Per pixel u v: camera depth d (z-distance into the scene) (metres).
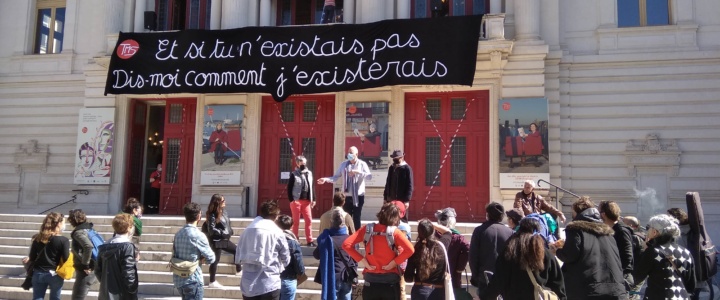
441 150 15.78
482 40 14.77
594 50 15.76
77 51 18.98
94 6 19.02
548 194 14.62
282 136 16.83
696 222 7.84
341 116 16.11
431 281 6.42
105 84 17.14
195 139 17.06
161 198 17.41
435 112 15.98
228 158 16.52
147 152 18.69
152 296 10.30
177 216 16.03
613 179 15.27
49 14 19.78
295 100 16.86
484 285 6.73
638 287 7.07
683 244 7.92
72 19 19.12
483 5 16.34
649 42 15.51
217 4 17.53
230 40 15.93
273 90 15.36
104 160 17.42
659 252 6.38
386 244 6.65
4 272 11.91
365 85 14.74
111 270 6.93
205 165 16.62
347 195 11.36
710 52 14.98
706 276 7.76
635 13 15.90
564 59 15.60
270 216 7.16
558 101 15.49
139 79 16.20
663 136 15.12
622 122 15.38
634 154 15.16
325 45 15.27
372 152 15.67
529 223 5.86
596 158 15.40
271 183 16.67
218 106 16.75
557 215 9.64
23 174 18.94
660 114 15.20
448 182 15.62
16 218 14.35
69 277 8.34
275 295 6.87
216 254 9.91
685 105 15.10
